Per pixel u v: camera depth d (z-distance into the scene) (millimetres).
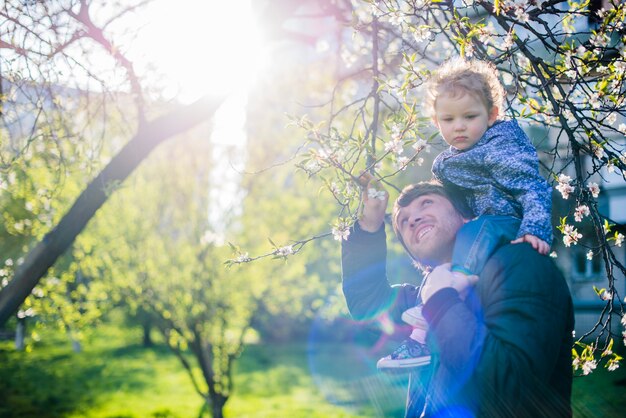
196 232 12055
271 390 16391
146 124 4887
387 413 13117
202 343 12078
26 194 6250
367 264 2371
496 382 1738
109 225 11570
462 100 2064
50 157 5098
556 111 2502
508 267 1844
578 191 2580
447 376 1915
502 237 1922
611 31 2629
